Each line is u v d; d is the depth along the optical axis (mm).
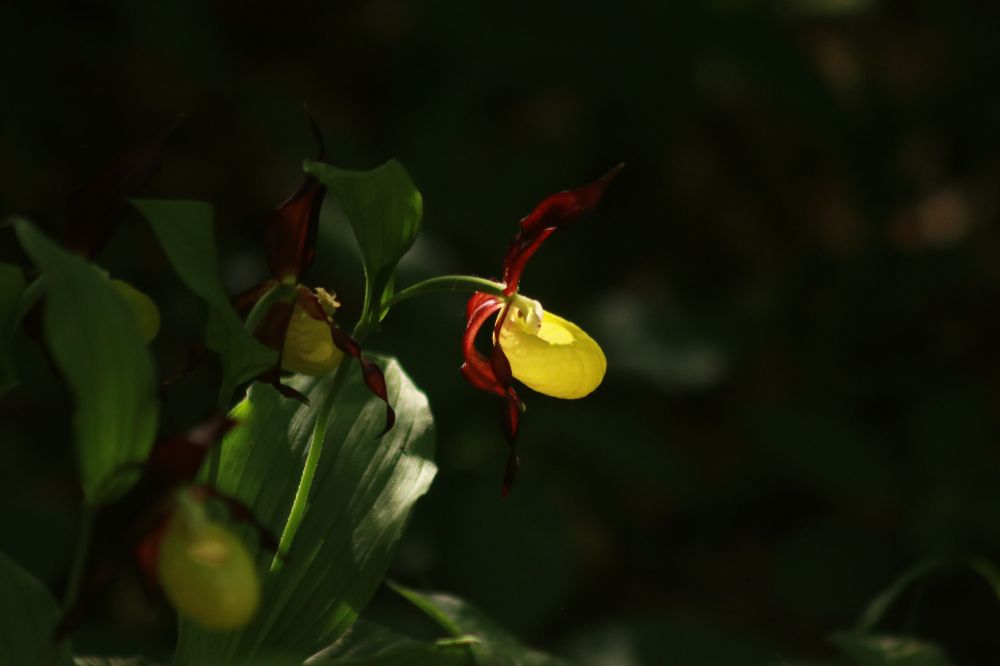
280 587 2576
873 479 5840
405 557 5012
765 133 8109
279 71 7984
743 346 6156
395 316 5590
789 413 6062
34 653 2289
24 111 6500
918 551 5590
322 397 2791
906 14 8391
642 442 5789
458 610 3098
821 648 5508
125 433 1850
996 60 7301
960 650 5402
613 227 7730
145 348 1842
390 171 2129
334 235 5344
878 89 7348
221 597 1783
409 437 2732
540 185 6941
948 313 7156
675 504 6316
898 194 7191
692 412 6715
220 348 2211
